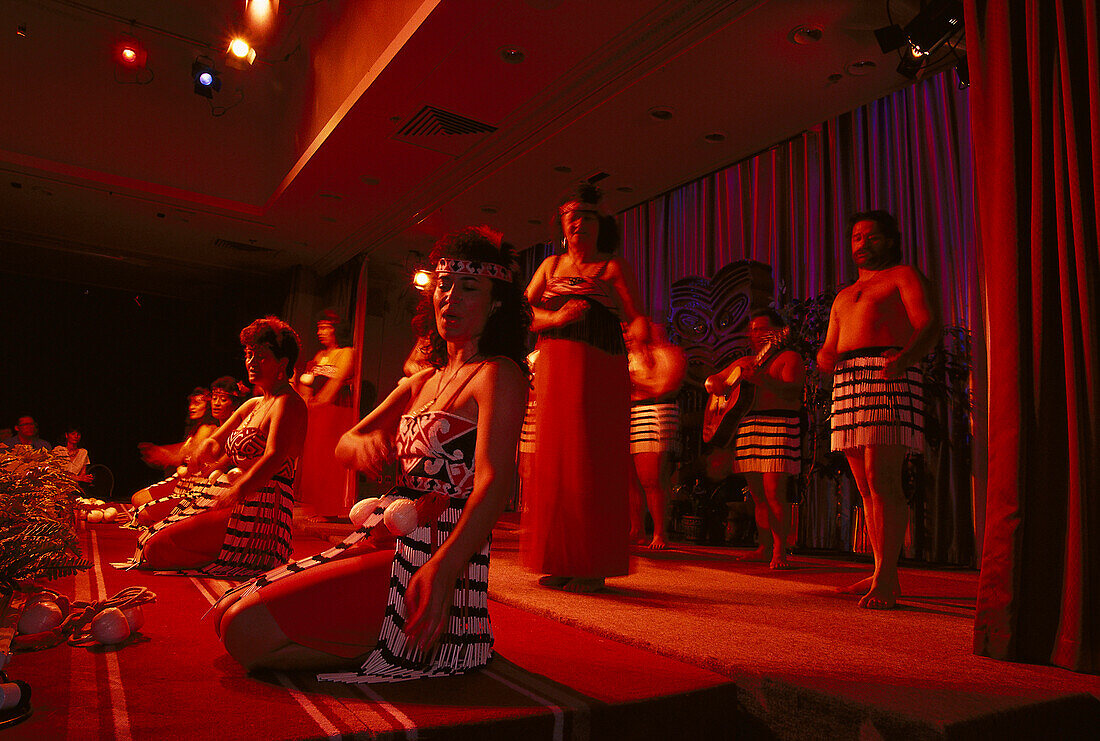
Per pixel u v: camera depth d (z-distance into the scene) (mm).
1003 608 1881
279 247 9969
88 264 11188
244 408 3764
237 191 8719
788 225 6605
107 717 1279
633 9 4879
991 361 2029
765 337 4453
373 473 1873
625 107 5883
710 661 1799
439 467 1658
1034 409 1933
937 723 1352
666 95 5707
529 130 6320
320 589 1591
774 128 6195
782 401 4293
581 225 3012
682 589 2992
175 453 5340
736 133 6285
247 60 7715
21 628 1847
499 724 1346
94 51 8156
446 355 1839
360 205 8266
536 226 8438
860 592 2924
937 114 5602
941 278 5465
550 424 2859
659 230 7812
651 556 4539
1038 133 1997
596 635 2162
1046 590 1852
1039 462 1912
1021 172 2033
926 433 5086
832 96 5715
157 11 8312
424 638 1402
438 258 1777
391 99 6020
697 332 7094
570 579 2965
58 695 1416
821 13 4773
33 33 7906
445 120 6316
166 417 13188
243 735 1201
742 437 4348
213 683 1521
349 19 6672
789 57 5223
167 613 2291
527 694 1505
